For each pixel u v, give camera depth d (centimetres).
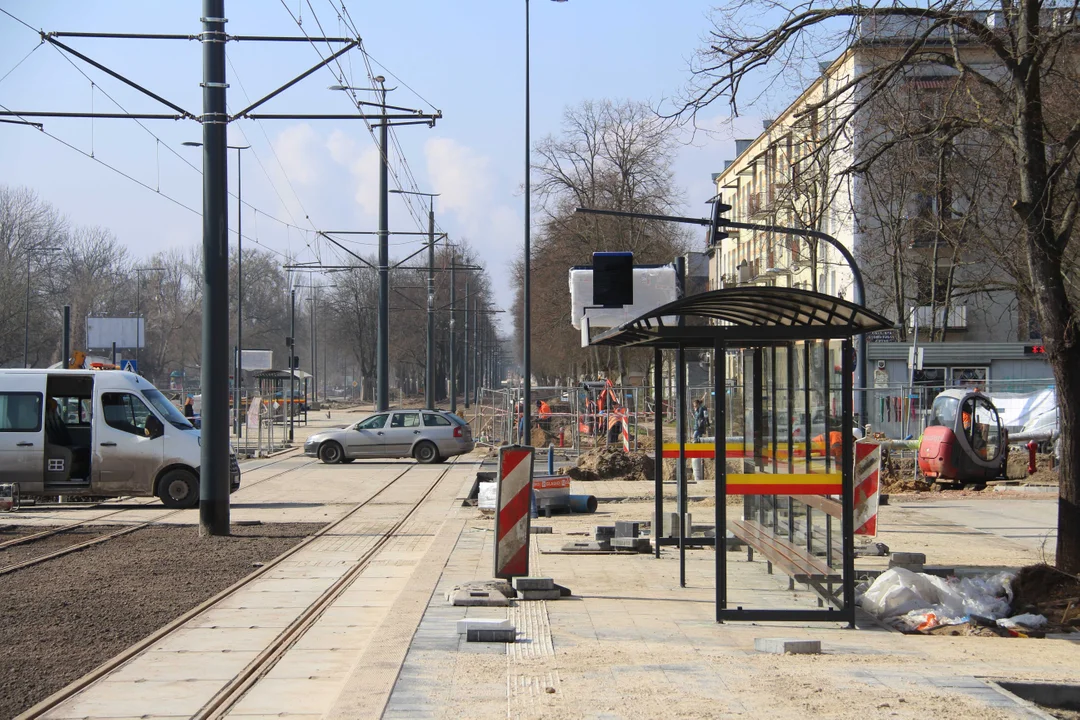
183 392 5012
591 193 5006
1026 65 1016
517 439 3622
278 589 1113
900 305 2581
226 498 1559
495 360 16425
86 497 2058
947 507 1948
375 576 1216
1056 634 876
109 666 759
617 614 911
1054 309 1020
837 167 1173
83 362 3578
